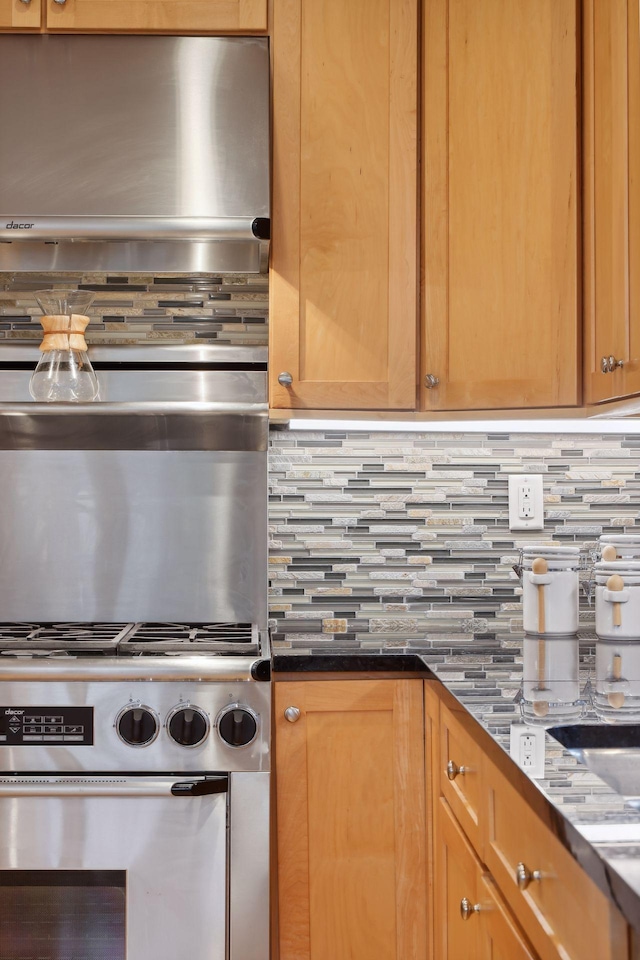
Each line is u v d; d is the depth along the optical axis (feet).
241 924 5.40
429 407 6.24
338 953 5.76
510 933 3.64
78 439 6.81
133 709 5.37
